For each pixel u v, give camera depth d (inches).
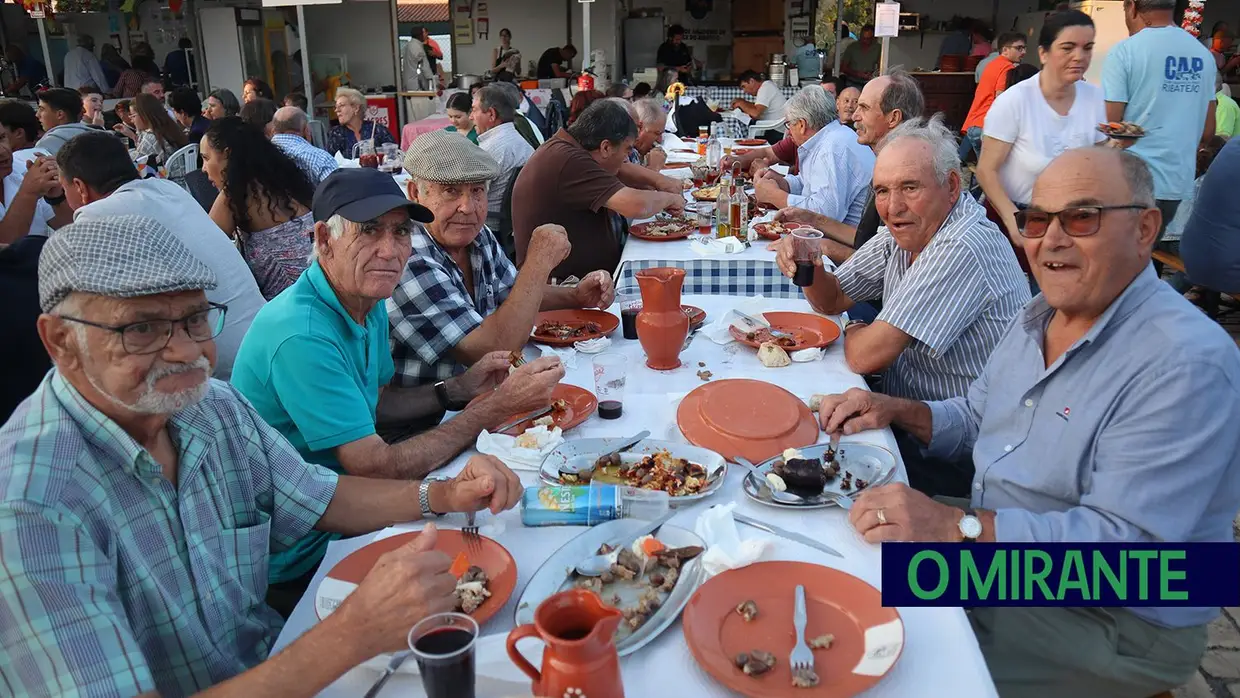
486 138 207.9
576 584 48.9
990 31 492.1
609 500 56.3
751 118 363.6
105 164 128.6
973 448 73.1
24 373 96.5
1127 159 57.3
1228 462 54.2
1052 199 57.9
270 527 58.5
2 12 522.0
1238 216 140.0
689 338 96.3
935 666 42.0
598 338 94.7
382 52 491.8
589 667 34.4
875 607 44.8
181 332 44.1
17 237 149.3
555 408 73.9
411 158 95.6
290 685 40.0
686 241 146.7
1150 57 159.5
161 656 46.5
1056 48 139.3
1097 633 56.6
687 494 59.1
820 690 39.1
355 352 75.3
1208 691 88.3
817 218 152.9
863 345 86.0
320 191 71.4
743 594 46.8
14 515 38.6
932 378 91.4
